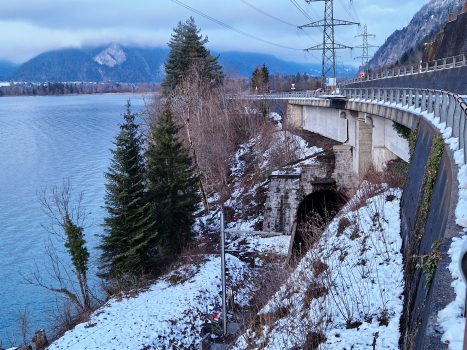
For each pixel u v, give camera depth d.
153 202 40.19
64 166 86.88
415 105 24.77
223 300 27.34
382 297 14.18
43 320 38.31
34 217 60.44
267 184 54.66
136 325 30.33
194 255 40.88
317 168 46.97
